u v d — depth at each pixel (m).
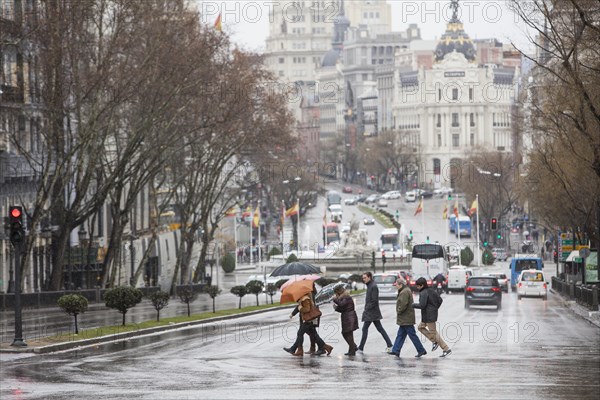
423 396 67.75
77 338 102.38
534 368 82.62
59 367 82.44
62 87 164.75
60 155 167.75
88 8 164.88
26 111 172.50
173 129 199.12
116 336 108.19
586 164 151.50
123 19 168.62
